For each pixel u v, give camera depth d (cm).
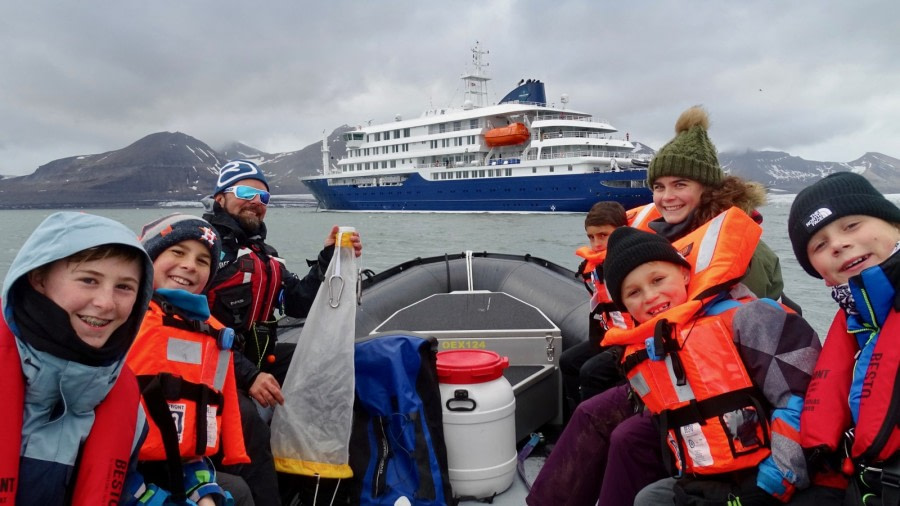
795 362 146
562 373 304
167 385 151
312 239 2436
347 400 214
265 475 201
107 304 111
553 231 2575
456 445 239
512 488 256
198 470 156
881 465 125
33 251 107
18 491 108
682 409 153
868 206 138
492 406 241
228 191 248
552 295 397
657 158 230
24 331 106
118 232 113
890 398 122
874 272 128
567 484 217
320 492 216
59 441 112
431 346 232
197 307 162
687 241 186
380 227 2914
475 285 443
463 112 3866
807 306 881
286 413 217
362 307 384
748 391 148
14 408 105
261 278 244
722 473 150
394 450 221
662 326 155
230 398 171
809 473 141
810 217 144
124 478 121
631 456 193
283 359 270
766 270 214
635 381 168
